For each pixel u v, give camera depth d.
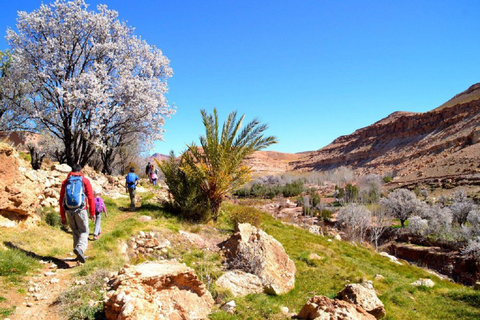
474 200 46.00
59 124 19.00
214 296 6.37
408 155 118.31
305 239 14.58
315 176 98.06
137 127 21.14
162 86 21.55
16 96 18.70
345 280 9.55
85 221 5.94
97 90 17.56
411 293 10.00
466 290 10.20
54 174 10.71
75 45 18.44
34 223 7.05
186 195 12.35
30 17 16.89
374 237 34.31
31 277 5.07
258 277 7.79
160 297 4.82
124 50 20.67
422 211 37.06
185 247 9.04
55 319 4.07
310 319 5.73
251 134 13.38
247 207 14.94
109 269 5.82
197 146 13.62
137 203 13.95
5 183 6.36
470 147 86.75
